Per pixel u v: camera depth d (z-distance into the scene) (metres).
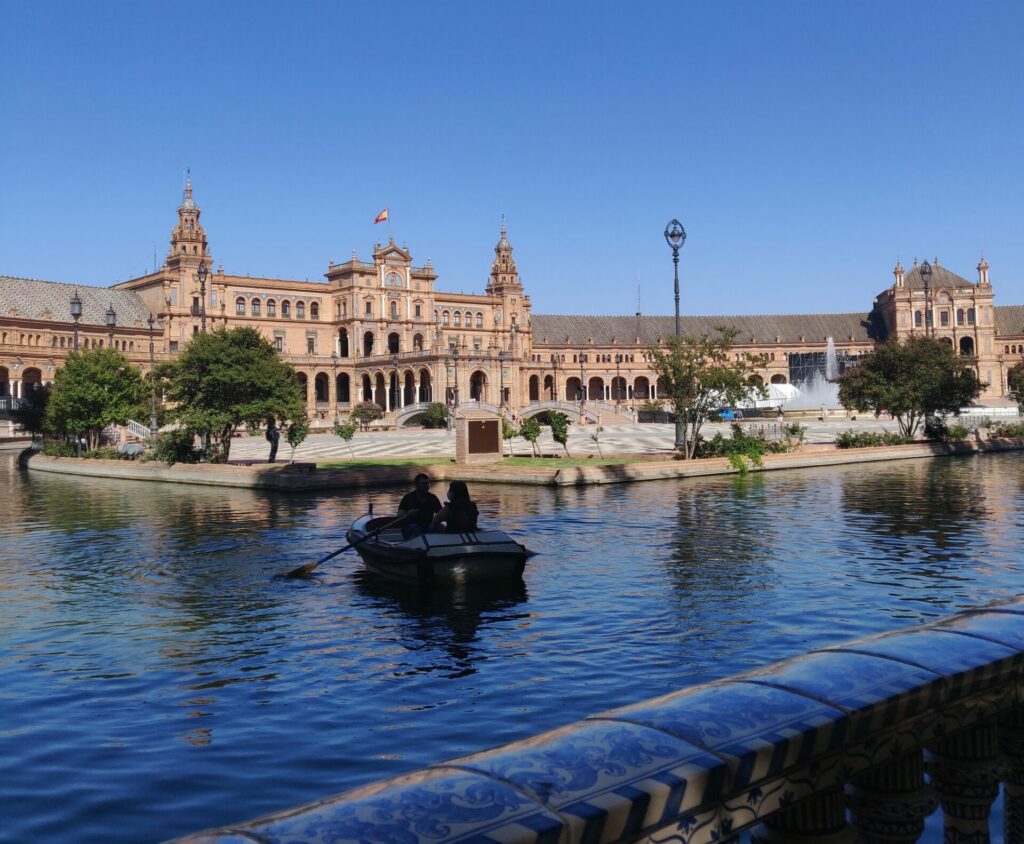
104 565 23.08
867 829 3.30
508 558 19.66
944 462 52.69
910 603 17.05
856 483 40.66
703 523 28.44
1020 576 19.30
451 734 10.83
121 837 8.28
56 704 12.17
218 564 22.89
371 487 43.78
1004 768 3.71
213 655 14.56
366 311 150.50
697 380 47.84
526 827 2.30
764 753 2.69
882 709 2.95
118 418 64.00
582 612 16.89
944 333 165.75
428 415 116.06
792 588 18.53
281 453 66.50
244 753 10.30
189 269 140.00
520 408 122.81
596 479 42.62
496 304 168.50
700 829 2.66
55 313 133.38
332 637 15.56
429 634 15.60
